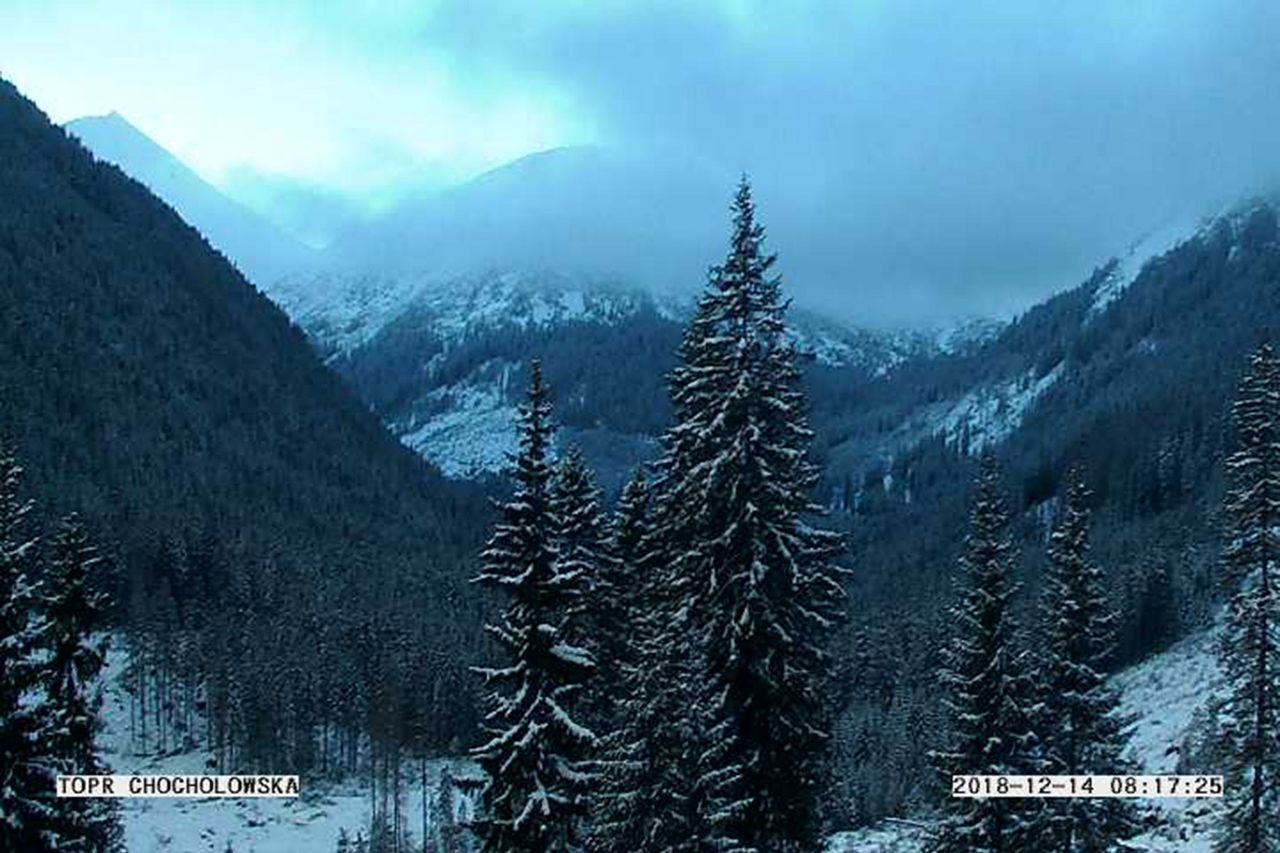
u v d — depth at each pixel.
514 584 25.17
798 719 26.80
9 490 26.22
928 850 36.16
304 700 131.88
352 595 178.75
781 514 26.11
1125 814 35.84
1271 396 35.81
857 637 136.75
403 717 134.38
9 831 24.70
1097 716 36.47
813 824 27.80
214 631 142.00
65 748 26.25
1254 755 35.50
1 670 24.89
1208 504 175.38
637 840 24.73
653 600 29.45
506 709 25.12
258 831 108.19
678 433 26.94
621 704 25.44
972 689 34.88
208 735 131.50
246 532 196.75
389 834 98.88
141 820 106.75
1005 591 35.12
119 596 150.88
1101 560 166.50
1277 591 35.59
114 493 195.88
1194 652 119.06
